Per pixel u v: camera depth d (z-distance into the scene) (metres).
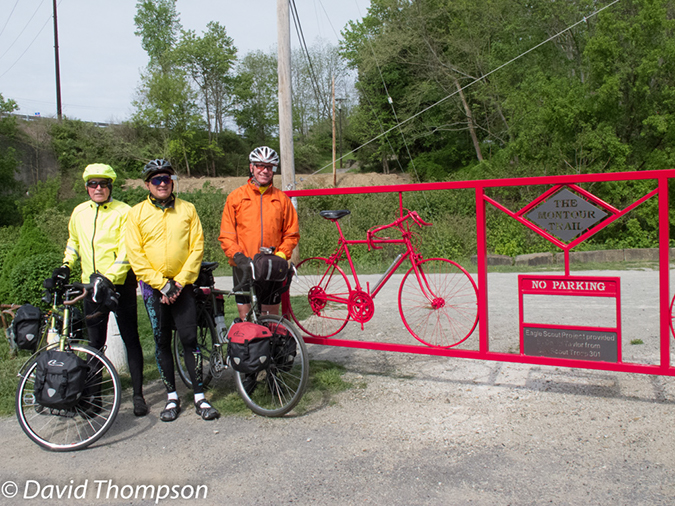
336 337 5.54
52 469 3.09
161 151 42.28
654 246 12.66
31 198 26.69
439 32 31.22
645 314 6.02
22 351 5.49
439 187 3.93
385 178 38.66
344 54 43.94
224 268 12.58
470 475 2.80
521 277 3.74
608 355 3.52
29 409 3.75
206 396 4.13
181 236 3.66
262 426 3.54
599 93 14.80
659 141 15.57
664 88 14.97
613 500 2.51
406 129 36.53
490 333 5.48
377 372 4.48
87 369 3.36
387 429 3.39
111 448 3.33
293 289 5.09
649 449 2.96
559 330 3.66
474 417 3.50
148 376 4.67
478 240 3.84
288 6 10.40
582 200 3.52
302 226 13.33
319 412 3.71
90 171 3.83
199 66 49.94
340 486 2.76
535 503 2.52
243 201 3.99
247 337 3.50
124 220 3.94
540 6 26.42
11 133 33.84
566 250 3.60
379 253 5.40
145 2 50.44
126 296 3.86
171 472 2.99
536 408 3.58
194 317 3.76
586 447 3.02
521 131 18.56
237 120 56.72
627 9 18.59
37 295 5.77
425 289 4.71
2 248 7.49
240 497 2.71
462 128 33.16
